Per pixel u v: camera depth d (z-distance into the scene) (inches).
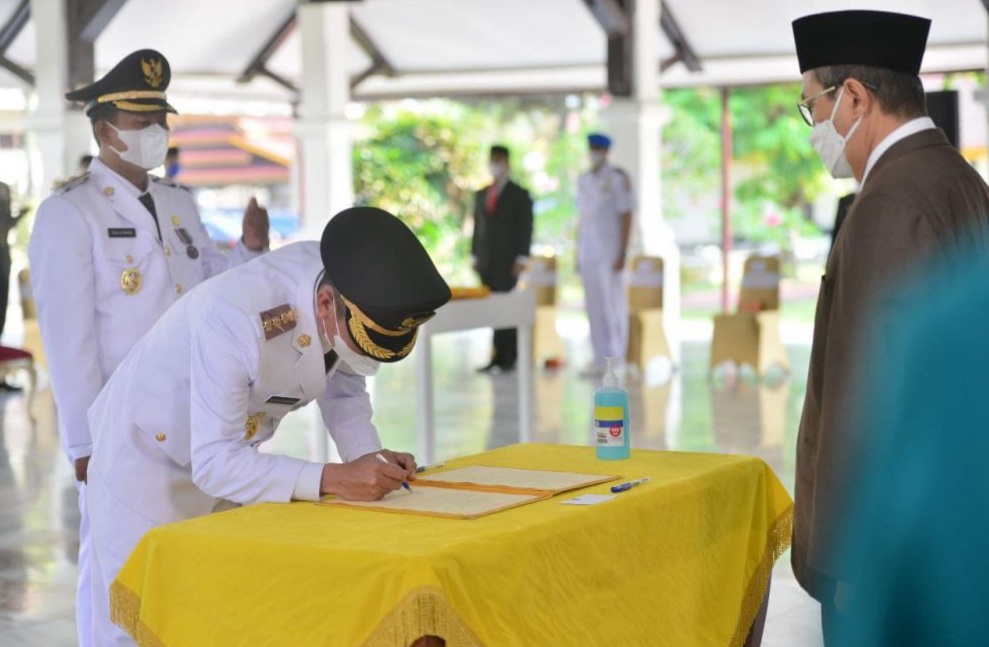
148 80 129.6
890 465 32.9
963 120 707.4
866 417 38.4
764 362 404.5
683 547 105.8
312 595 85.3
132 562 94.7
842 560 36.0
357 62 594.2
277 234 767.1
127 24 515.5
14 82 522.3
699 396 367.2
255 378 100.0
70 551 211.3
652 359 424.2
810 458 96.4
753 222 824.9
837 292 91.0
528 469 113.7
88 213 127.6
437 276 96.7
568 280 798.5
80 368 124.7
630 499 100.1
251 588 88.0
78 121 453.7
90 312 126.0
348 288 95.0
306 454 291.0
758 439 296.4
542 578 89.6
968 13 479.5
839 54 95.7
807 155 815.1
